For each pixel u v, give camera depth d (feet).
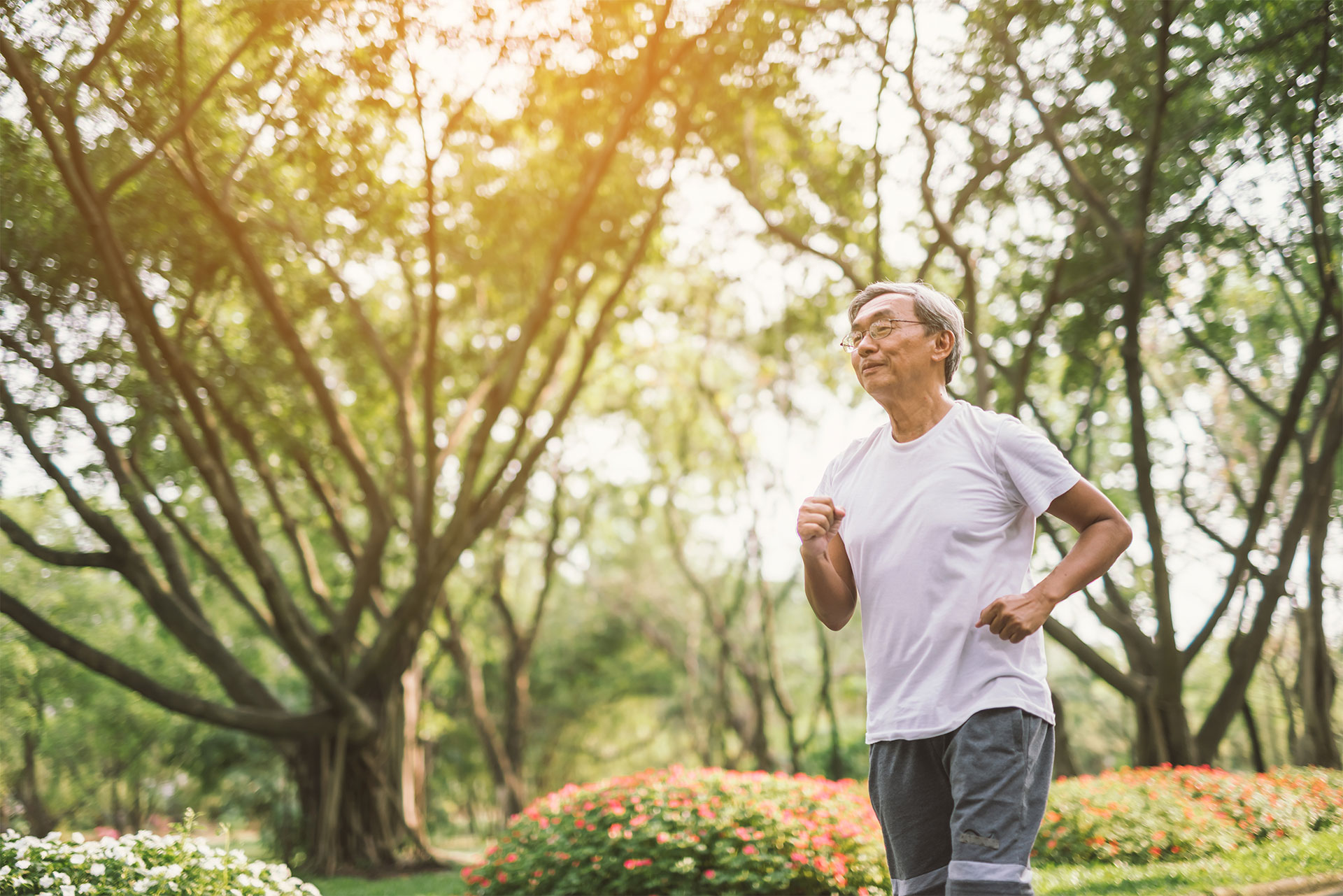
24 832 54.54
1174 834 25.36
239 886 18.78
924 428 7.69
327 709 46.44
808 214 49.57
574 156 44.11
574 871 24.90
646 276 61.16
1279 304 46.24
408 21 32.83
